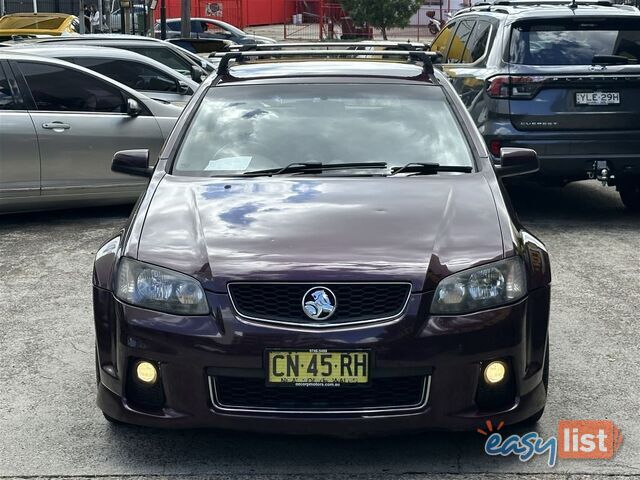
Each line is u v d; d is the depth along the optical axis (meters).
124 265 3.93
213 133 4.96
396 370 3.65
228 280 3.73
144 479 3.81
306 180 4.54
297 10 38.97
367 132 4.95
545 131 7.98
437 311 3.71
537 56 8.04
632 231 8.24
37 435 4.23
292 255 3.81
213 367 3.68
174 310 3.76
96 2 28.95
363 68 5.53
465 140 4.93
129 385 3.86
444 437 4.16
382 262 3.78
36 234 8.15
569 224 8.54
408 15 30.22
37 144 8.19
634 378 4.87
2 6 31.22
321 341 3.63
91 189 8.49
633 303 6.15
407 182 4.50
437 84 5.36
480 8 9.70
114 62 10.23
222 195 4.38
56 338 5.52
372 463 3.93
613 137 7.98
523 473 3.84
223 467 3.91
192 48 18.06
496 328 3.74
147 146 8.69
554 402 4.55
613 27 8.22
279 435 4.17
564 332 5.59
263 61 5.84
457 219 4.11
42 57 8.39
